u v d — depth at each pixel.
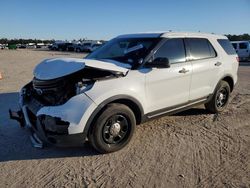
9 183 3.53
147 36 5.10
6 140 4.81
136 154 4.30
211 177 3.64
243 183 3.51
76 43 56.69
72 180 3.60
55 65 4.27
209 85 5.84
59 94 3.96
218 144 4.68
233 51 6.70
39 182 3.55
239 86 10.18
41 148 4.48
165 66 4.41
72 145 3.97
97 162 4.06
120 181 3.56
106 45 5.54
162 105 4.86
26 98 4.70
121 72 4.26
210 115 6.25
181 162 4.05
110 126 4.21
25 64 20.09
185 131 5.26
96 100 3.94
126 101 4.34
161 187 3.43
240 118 6.06
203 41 5.80
